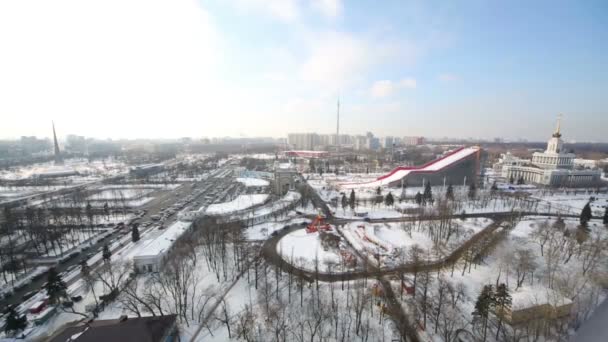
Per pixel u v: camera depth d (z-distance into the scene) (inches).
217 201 6643.7
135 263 3248.0
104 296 2655.0
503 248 3703.3
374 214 5502.0
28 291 2967.5
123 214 5561.0
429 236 4311.0
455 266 3351.4
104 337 1910.7
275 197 6889.8
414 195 6707.7
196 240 4069.9
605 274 2859.3
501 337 2235.5
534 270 3139.8
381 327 2358.5
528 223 4827.8
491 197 6510.8
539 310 2332.7
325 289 2869.1
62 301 2650.1
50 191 7829.7
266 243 4116.6
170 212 5708.7
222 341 2240.4
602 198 6850.4
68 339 2021.4
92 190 7775.6
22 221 4773.6
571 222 4923.7
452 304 2571.4
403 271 3061.0
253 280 3070.9
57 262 3565.5
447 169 7775.6
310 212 5664.4
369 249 3814.0
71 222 4685.0
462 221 4931.1
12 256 3472.0
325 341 2159.2
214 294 2805.1
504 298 2290.8
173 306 2625.5
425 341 2225.6
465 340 2217.0
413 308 2527.1
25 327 2356.1
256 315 2459.4
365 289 2810.0
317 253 3747.5
